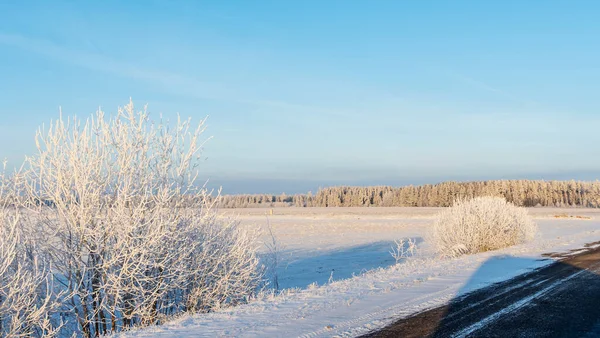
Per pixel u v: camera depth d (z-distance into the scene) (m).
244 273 10.55
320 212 72.88
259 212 72.50
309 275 18.77
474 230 19.80
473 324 6.84
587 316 7.34
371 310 7.75
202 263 10.12
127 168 8.77
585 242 20.08
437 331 6.48
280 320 7.18
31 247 8.03
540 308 7.88
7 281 7.19
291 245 28.84
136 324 8.99
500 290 9.45
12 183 8.08
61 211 8.38
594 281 10.50
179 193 9.66
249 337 6.29
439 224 21.16
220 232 10.47
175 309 9.87
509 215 20.91
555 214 56.66
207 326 6.95
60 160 8.45
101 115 8.77
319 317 7.32
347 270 19.81
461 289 9.54
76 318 8.29
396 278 11.03
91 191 8.65
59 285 8.33
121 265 8.77
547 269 12.35
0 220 7.56
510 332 6.44
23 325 7.30
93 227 8.70
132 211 8.88
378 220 51.50
